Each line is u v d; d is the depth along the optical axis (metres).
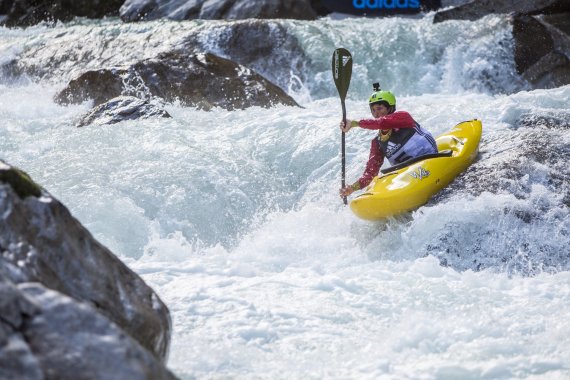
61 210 10.24
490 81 48.44
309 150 28.69
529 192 22.97
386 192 22.88
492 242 21.81
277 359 13.71
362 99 48.28
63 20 72.12
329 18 65.75
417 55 49.56
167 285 18.12
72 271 9.93
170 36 51.72
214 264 20.05
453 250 21.80
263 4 61.62
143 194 25.06
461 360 13.48
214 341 14.48
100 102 37.12
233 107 36.59
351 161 27.92
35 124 31.92
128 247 23.30
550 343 14.27
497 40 49.09
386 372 12.98
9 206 9.62
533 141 25.42
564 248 21.56
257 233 24.44
